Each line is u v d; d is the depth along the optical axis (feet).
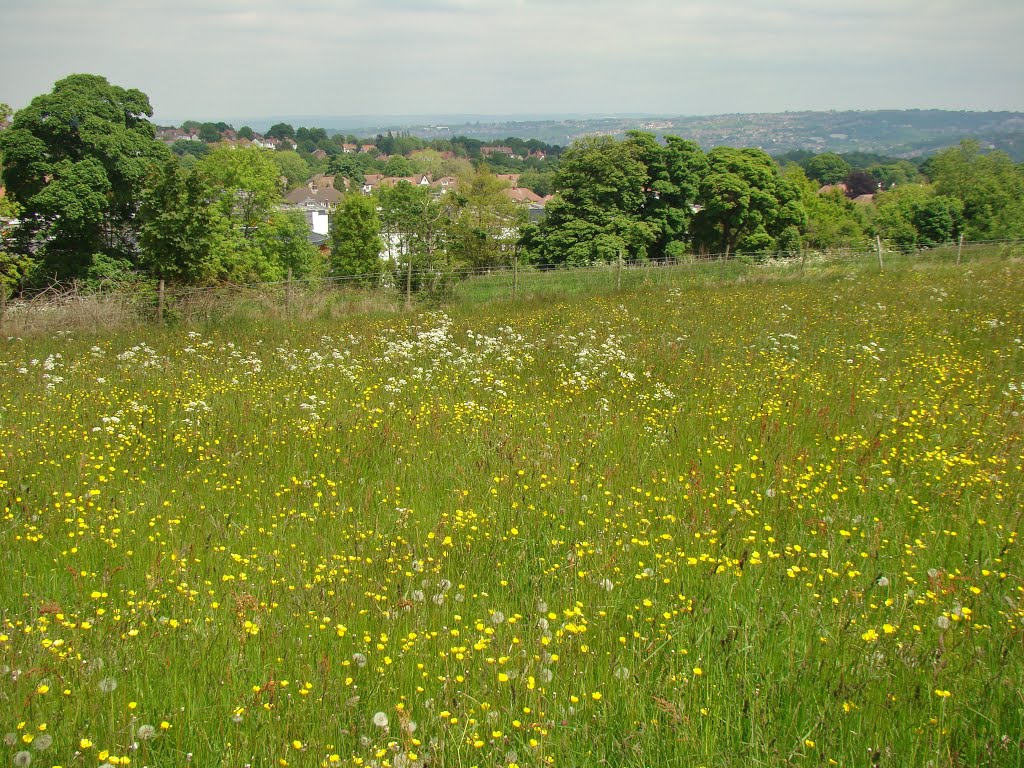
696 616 15.70
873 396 33.53
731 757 11.65
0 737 11.62
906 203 249.34
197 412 32.48
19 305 60.49
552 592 17.26
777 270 90.84
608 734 12.21
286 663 14.05
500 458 26.43
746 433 28.89
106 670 13.55
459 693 12.85
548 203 166.71
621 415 31.63
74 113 99.50
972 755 11.73
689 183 168.35
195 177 75.25
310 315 64.69
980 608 15.80
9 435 28.89
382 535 20.44
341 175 498.69
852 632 14.64
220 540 20.20
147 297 63.52
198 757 11.73
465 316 63.10
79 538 19.99
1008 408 30.71
